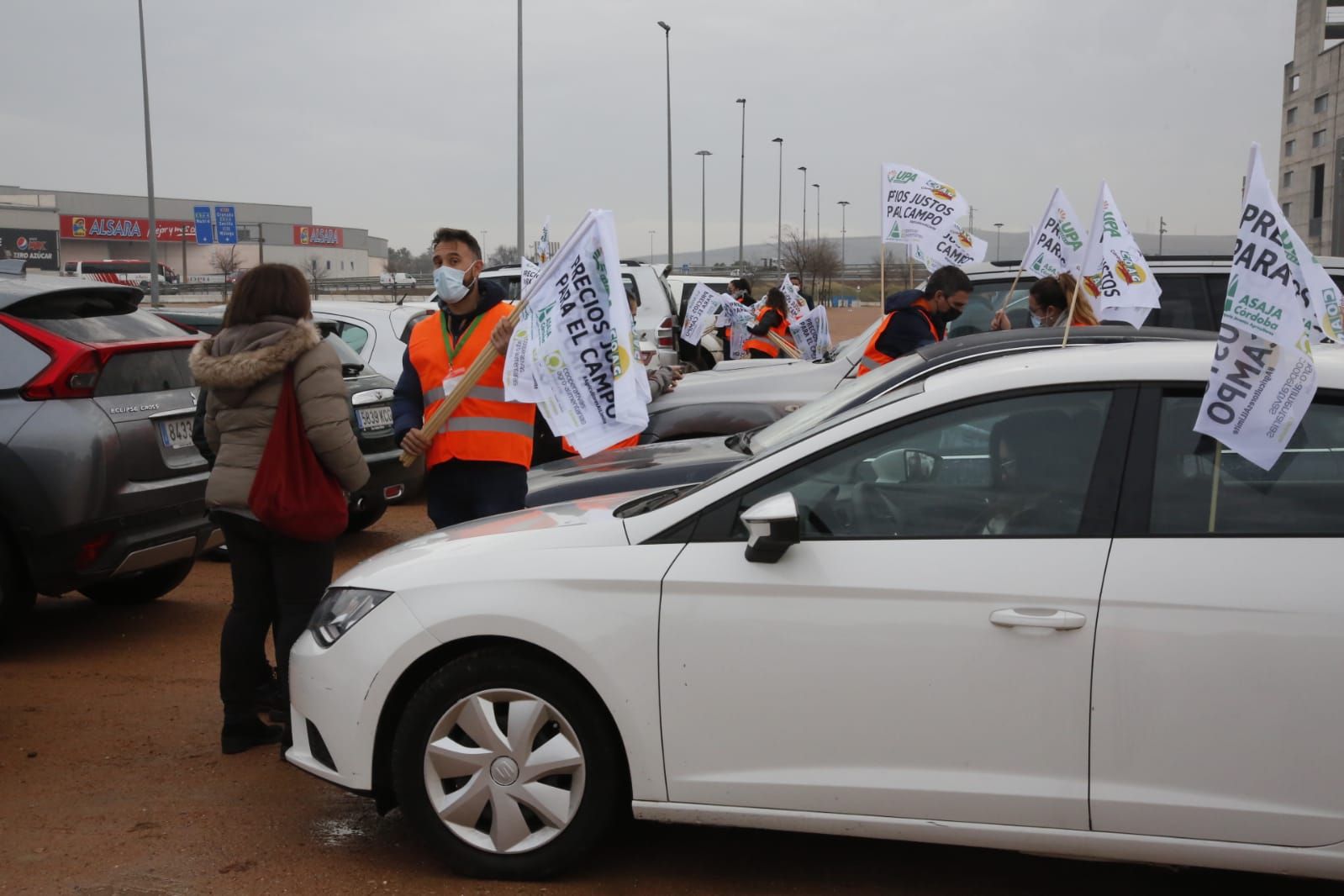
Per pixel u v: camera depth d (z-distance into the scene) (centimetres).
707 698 337
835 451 345
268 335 438
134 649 615
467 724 355
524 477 503
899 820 329
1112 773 315
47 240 8500
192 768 457
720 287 1847
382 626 361
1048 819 320
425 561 370
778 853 382
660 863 373
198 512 618
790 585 331
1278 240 314
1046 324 736
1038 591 318
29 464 556
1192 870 371
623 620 341
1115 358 342
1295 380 312
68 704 529
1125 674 312
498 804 353
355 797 430
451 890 353
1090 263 605
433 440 495
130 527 579
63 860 375
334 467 445
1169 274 789
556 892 352
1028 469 334
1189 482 324
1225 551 314
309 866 372
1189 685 309
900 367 528
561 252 454
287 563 454
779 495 329
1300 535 314
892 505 338
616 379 450
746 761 337
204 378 438
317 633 381
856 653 327
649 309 1387
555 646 343
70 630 650
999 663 319
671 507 354
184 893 353
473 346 490
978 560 325
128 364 595
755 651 333
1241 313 316
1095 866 375
